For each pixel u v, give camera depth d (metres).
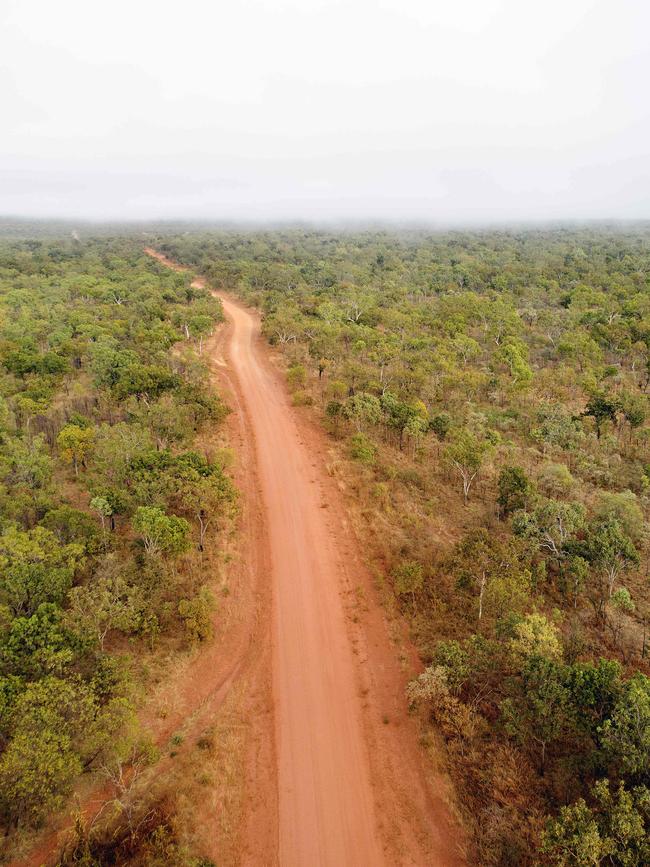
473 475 48.09
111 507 38.34
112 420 58.72
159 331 86.56
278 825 22.70
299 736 26.61
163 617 31.66
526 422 63.50
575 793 22.03
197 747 25.22
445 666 27.00
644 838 17.73
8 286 123.38
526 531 37.59
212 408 60.22
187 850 20.86
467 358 87.75
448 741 25.55
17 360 66.44
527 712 23.34
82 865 19.33
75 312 94.06
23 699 21.92
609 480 50.19
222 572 37.38
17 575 28.95
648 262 164.75
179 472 41.03
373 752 25.77
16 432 51.72
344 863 21.36
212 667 30.17
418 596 35.06
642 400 64.75
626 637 31.28
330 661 30.97
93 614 28.02
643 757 19.88
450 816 22.62
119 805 20.73
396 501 46.72
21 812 21.12
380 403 61.66
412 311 111.50
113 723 22.56
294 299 122.81
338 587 36.88
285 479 51.22
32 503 38.75
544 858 19.78
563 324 101.19
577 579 33.97
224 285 155.50
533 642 25.92
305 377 78.81
